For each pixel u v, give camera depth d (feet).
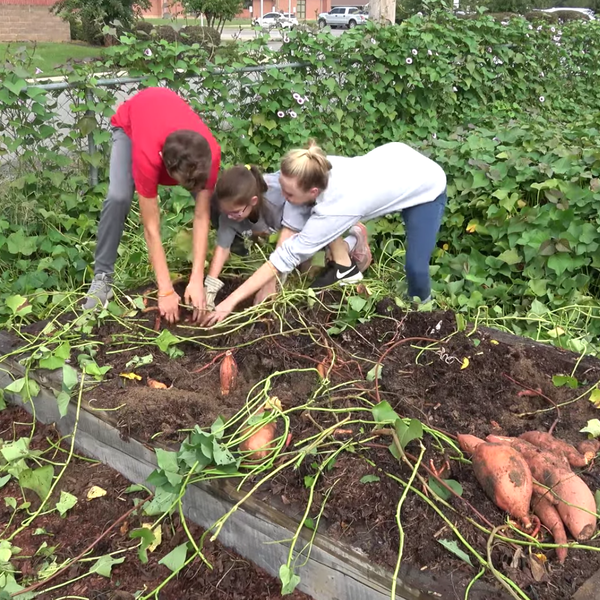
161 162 9.11
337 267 10.96
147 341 9.88
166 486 6.92
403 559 5.99
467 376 9.05
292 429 7.80
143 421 8.04
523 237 13.85
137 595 6.89
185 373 9.21
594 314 13.08
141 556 6.88
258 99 18.60
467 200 15.70
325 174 9.25
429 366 9.21
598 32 33.99
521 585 5.76
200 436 6.95
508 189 14.89
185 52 16.61
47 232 13.85
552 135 17.74
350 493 6.73
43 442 9.35
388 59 21.30
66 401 8.26
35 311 11.89
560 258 13.50
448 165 16.19
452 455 7.34
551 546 6.07
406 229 11.01
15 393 9.95
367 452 7.26
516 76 28.40
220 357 9.46
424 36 22.20
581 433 8.20
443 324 10.15
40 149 14.39
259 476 7.11
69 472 8.71
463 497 6.73
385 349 9.61
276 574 6.97
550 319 12.22
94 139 14.85
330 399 8.15
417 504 6.60
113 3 63.67
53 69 14.51
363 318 10.23
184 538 7.55
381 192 10.00
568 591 5.75
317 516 6.50
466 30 25.41
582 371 9.47
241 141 17.89
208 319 9.93
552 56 30.19
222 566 7.16
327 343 9.54
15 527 8.04
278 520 6.65
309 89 19.44
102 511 8.06
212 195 10.09
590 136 18.35
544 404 8.89
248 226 10.68
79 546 7.61
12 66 13.75
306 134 18.88
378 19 25.90
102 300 10.76
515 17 28.55
